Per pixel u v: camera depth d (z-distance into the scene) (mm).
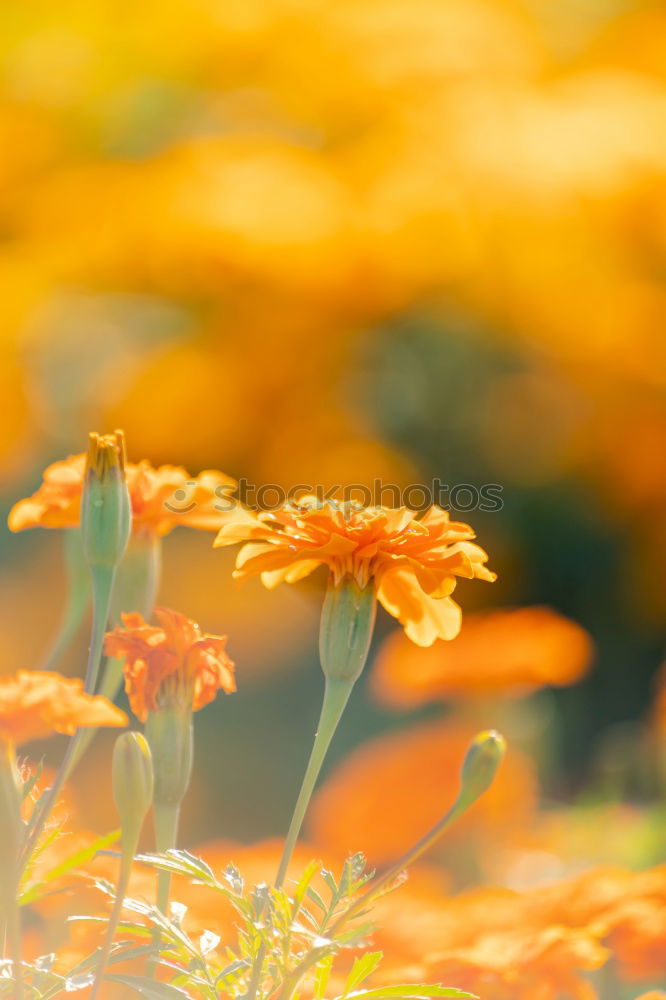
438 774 1519
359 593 799
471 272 2561
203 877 775
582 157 2320
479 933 893
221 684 805
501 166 2324
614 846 1523
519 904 902
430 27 2564
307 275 2436
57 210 2525
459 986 856
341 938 780
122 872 772
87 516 800
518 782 1579
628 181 2328
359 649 797
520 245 2488
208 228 2305
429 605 819
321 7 2613
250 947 777
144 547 845
